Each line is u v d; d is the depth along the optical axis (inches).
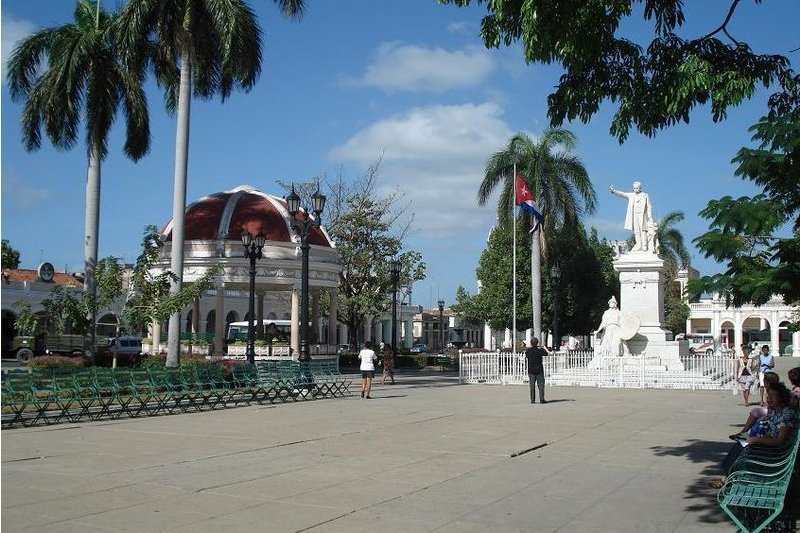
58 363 1043.3
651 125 429.7
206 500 365.4
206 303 2955.2
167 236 1678.2
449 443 563.8
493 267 2236.7
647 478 429.1
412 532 309.7
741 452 364.2
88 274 1234.6
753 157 391.9
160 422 702.5
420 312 5049.2
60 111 1230.9
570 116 439.8
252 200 1780.3
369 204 2229.3
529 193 1525.6
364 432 627.2
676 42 421.4
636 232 1318.9
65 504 354.3
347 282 2212.1
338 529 313.0
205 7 1075.9
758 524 305.0
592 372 1235.9
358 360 1998.0
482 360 1344.7
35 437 594.2
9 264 2573.8
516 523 325.7
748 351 1094.4
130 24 1080.8
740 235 401.1
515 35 421.1
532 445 550.6
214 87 1206.9
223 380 895.7
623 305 1300.4
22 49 1291.8
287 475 432.8
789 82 419.8
